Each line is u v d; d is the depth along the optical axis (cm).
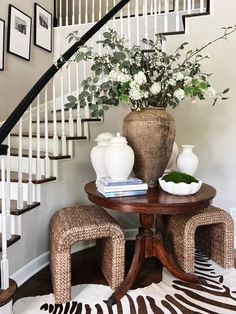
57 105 367
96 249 264
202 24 287
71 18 445
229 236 237
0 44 324
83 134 290
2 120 330
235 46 278
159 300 196
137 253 212
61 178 267
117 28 373
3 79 330
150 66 211
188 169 225
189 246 226
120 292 199
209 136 293
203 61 287
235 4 276
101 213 237
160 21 362
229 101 283
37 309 187
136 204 181
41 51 395
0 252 200
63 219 220
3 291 173
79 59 221
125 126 215
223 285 215
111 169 200
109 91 216
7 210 206
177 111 302
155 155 208
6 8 333
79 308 188
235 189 286
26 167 276
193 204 184
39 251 245
